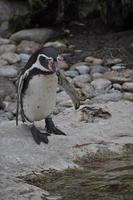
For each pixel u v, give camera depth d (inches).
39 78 597.6
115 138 654.5
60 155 597.6
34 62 601.6
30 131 641.6
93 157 601.6
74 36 1184.2
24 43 1149.1
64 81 626.5
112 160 595.5
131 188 521.3
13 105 877.8
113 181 538.0
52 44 1128.2
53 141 621.3
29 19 1232.8
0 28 1254.9
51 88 607.5
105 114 721.6
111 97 872.9
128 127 683.4
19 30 1238.9
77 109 706.8
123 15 1152.2
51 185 533.3
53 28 1230.9
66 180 543.8
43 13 1229.1
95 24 1226.0
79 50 1103.6
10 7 1289.4
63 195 508.4
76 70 1000.9
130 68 999.0
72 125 691.4
